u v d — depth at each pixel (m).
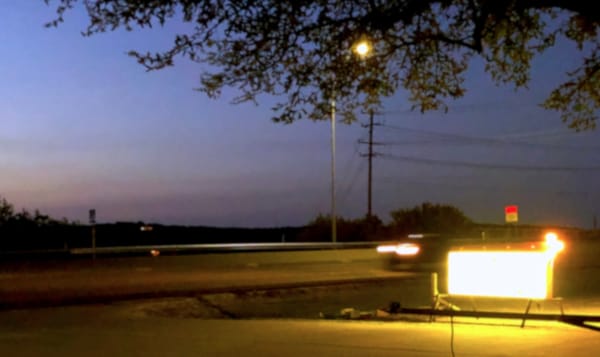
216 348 11.27
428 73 10.22
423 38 9.39
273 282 23.86
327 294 21.05
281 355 10.59
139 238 57.12
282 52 8.92
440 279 25.02
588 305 17.66
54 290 20.95
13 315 15.90
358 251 36.22
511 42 9.94
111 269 27.58
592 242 43.66
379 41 9.45
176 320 15.02
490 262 14.09
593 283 24.52
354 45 9.09
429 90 10.31
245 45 8.73
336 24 8.94
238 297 19.70
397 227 60.22
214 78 8.97
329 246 39.16
